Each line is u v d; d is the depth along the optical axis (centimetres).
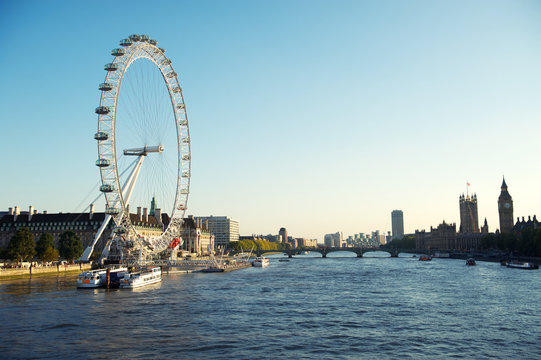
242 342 6994
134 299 11206
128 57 15538
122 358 6166
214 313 9319
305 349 6644
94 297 11519
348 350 6612
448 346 6862
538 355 6438
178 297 11600
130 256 18200
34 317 8750
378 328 8000
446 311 9619
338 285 14788
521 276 17225
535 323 8400
